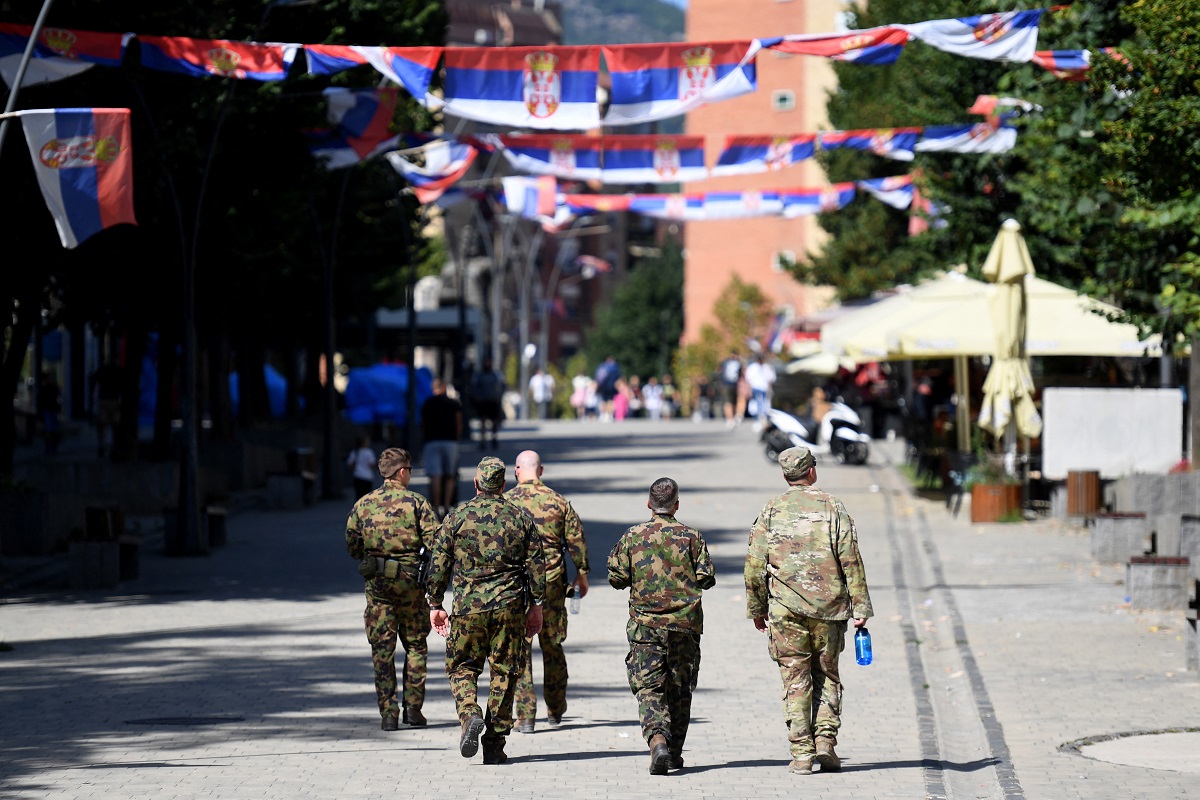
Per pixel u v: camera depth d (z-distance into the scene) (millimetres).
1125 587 54938
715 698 39625
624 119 53312
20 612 54938
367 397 157625
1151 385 104188
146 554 72500
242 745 33344
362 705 38125
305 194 88000
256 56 54625
